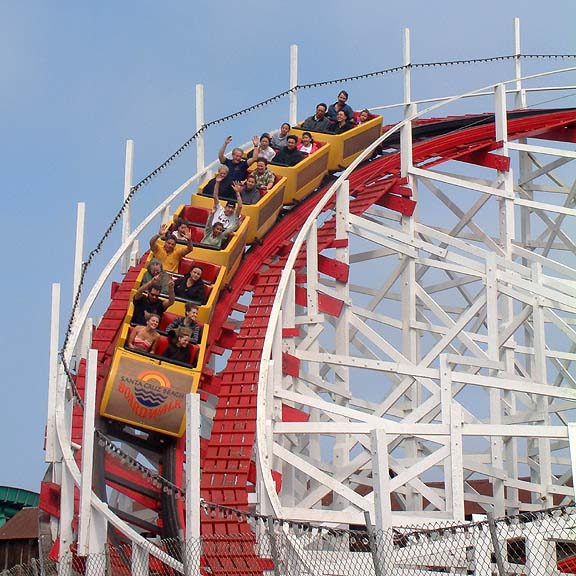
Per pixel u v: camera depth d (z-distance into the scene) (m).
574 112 34.78
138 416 23.27
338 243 28.61
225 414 24.19
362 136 34.22
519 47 37.91
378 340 27.39
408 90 36.56
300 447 27.83
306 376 26.86
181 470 23.12
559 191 34.72
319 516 20.55
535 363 26.50
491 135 34.25
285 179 30.73
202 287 26.22
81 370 24.78
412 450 27.27
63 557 18.56
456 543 18.33
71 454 21.20
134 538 18.66
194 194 30.08
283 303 26.39
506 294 27.16
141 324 24.84
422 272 33.28
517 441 28.11
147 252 29.84
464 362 24.89
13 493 40.91
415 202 29.89
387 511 15.84
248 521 22.52
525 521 14.58
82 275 25.00
